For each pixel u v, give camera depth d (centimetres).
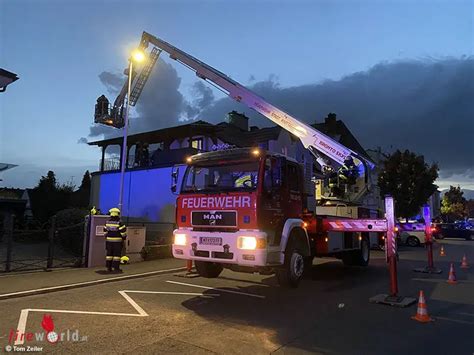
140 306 752
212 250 804
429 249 1292
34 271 1113
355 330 620
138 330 600
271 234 834
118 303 776
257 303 791
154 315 688
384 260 1659
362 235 1342
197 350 518
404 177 3659
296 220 909
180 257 854
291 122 1438
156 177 2242
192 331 599
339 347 542
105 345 532
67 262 1248
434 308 778
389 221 837
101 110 1989
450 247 2581
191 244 834
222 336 578
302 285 998
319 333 602
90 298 820
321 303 800
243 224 790
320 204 1354
